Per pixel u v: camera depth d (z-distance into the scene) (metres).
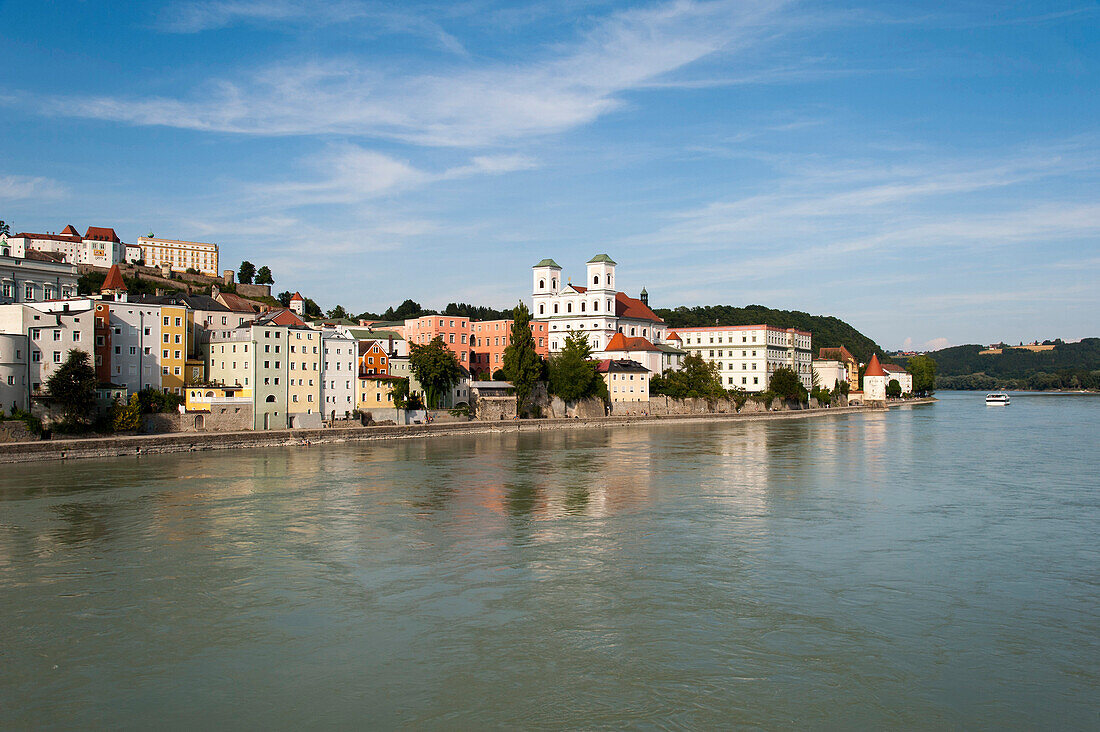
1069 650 38.19
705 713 32.25
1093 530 62.12
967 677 35.38
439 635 39.97
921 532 61.47
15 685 34.78
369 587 47.31
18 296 141.25
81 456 103.19
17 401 109.31
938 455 113.19
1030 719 31.89
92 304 123.88
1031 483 85.81
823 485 84.19
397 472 93.06
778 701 33.22
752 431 164.12
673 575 49.81
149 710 32.69
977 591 46.72
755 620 41.97
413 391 162.12
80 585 47.53
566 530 61.94
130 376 128.50
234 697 33.75
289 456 109.69
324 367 144.25
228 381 137.38
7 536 59.09
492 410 169.88
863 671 35.91
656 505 72.31
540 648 38.41
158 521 64.25
